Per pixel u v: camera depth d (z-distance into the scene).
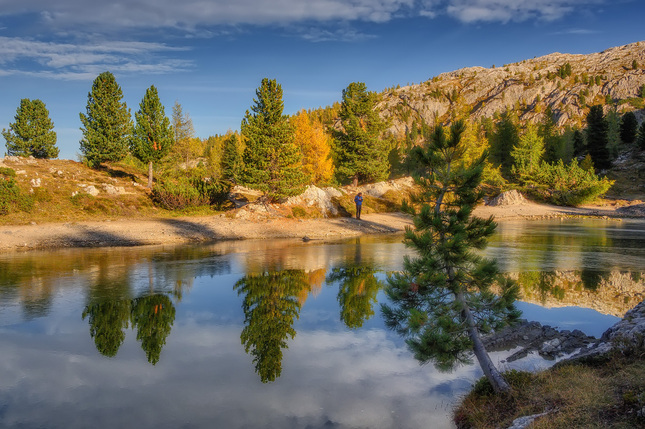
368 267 17.50
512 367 7.63
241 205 38.97
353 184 54.00
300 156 34.38
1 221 26.50
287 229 30.45
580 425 4.77
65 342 8.74
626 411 4.90
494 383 6.48
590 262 18.48
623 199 65.25
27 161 43.41
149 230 27.17
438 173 7.92
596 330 9.66
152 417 5.78
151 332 9.48
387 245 24.52
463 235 7.23
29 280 14.34
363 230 32.47
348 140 53.50
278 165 33.66
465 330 7.04
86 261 18.17
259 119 32.75
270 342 8.99
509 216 50.28
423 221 7.40
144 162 41.12
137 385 6.82
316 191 38.31
